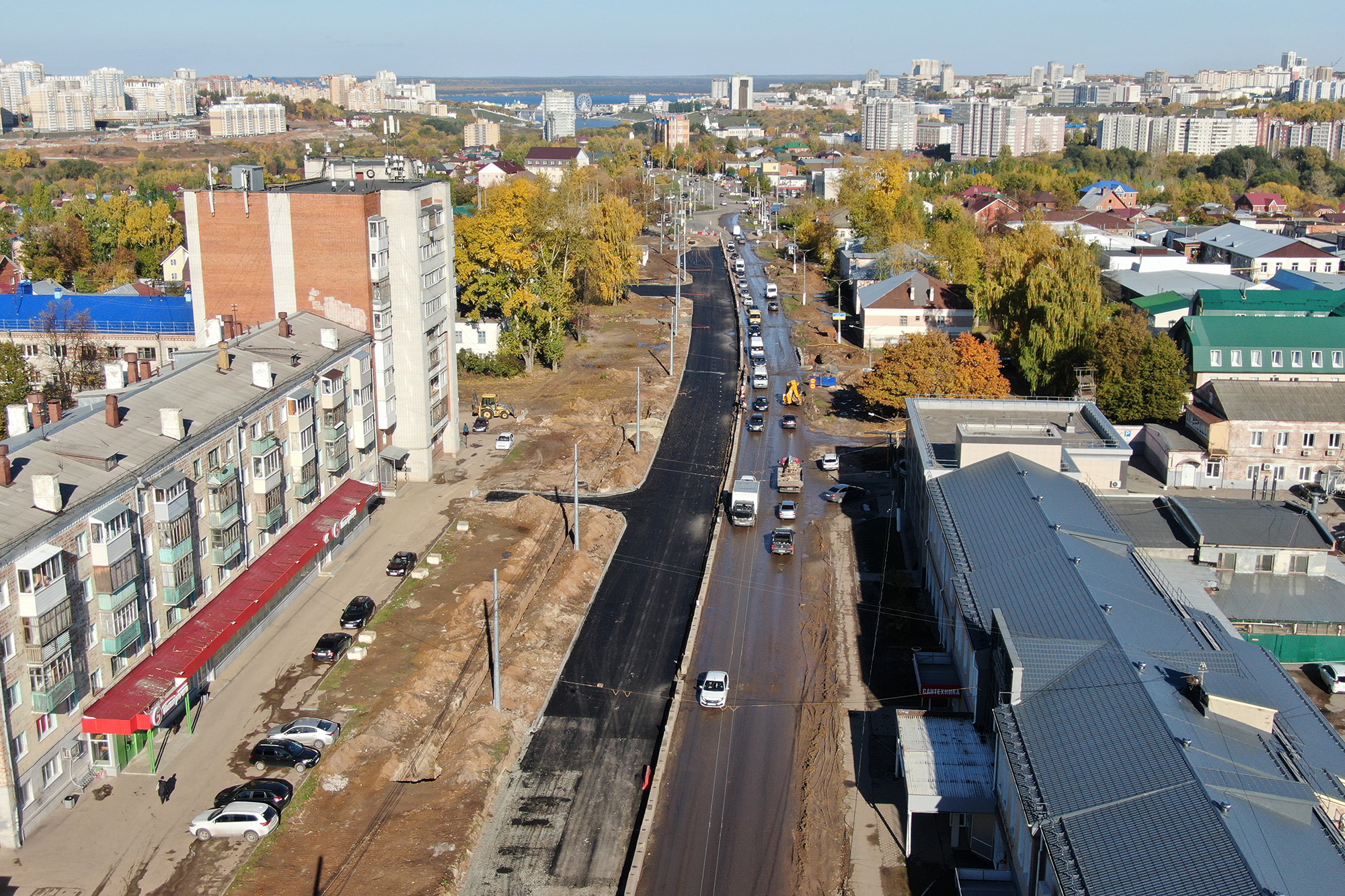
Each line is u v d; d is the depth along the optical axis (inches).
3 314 5191.9
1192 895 1464.1
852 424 5073.8
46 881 2038.6
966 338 5054.1
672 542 3720.5
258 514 3105.3
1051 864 1637.6
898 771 2390.5
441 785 2345.0
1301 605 2842.0
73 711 2290.8
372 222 3887.8
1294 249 7347.4
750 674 2851.9
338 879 2042.3
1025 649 2151.8
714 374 5969.5
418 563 3486.7
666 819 2260.1
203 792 2315.5
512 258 5718.5
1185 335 4658.0
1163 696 1923.0
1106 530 2763.3
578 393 5497.1
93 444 2559.1
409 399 4165.8
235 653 2871.6
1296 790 1685.5
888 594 3292.3
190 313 5211.6
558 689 2783.0
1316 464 4124.0
